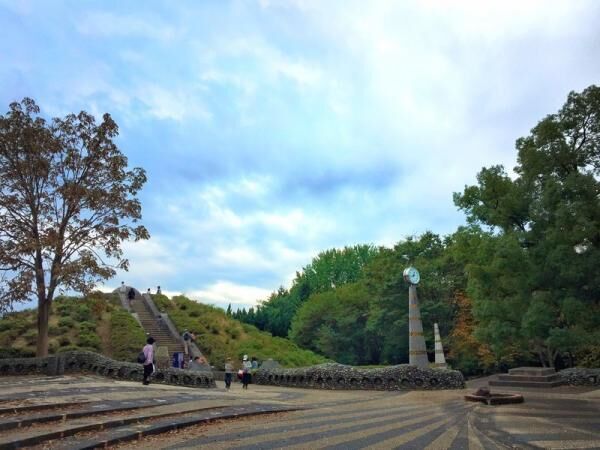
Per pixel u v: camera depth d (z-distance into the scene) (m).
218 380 27.89
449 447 9.18
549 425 12.09
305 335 56.16
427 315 43.00
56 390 14.61
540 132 25.77
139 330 32.81
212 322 38.88
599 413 14.54
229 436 9.81
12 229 22.45
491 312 26.98
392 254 50.44
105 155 24.28
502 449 9.10
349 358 51.28
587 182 23.39
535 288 25.78
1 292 22.02
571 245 23.83
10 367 20.89
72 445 8.15
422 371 24.39
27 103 23.11
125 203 24.44
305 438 9.75
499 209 28.19
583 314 23.36
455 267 43.97
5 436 8.23
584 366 31.64
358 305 53.06
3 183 22.45
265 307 75.81
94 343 28.89
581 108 25.11
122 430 9.67
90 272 23.02
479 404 17.22
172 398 14.94
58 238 22.16
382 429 11.23
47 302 23.00
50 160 23.44
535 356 37.28
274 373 26.00
